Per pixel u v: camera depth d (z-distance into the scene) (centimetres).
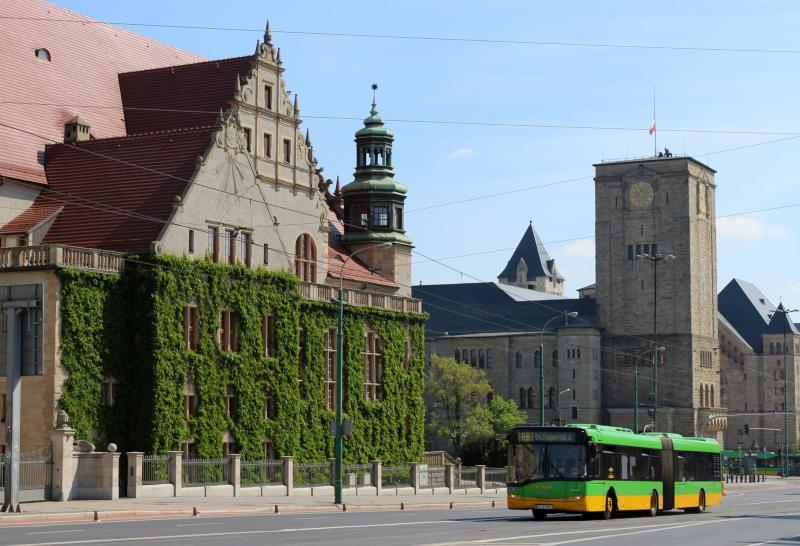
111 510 5872
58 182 8825
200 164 8644
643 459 6650
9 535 4191
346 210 11962
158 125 9750
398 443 10888
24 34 9438
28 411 7669
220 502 7006
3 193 8519
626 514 6838
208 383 8606
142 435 8106
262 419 9162
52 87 9381
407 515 6288
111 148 8906
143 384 8138
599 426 6272
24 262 7775
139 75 10081
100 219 8500
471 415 17750
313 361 9862
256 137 9494
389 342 10862
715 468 7825
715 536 4856
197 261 8550
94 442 7881
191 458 8444
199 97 9712
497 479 11000
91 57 10019
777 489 14662
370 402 10550
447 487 9925
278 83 9781
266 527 4862
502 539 4316
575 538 4466
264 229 9412
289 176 9812
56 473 6869
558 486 5950
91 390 7875
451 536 4434
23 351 5612
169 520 5450
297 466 8675
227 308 8869
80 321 7838
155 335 8138
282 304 9438
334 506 7056
